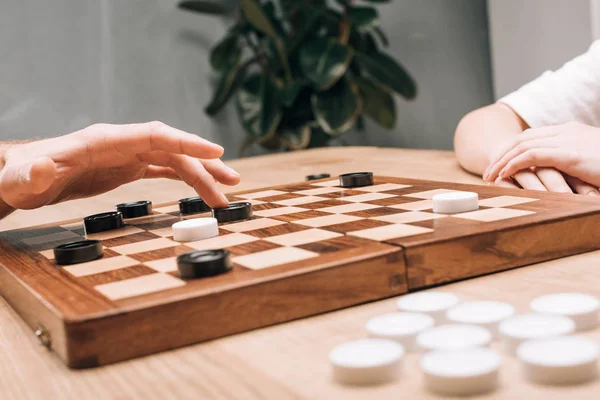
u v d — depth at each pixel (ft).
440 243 2.02
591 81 4.66
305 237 2.33
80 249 2.32
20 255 2.60
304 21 11.17
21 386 1.61
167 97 11.72
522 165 3.33
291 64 11.32
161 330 1.71
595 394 1.21
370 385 1.36
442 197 2.52
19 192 2.78
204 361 1.61
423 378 1.34
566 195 2.61
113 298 1.80
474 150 4.20
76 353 1.66
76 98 11.08
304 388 1.37
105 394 1.49
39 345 1.90
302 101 11.15
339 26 11.40
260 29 10.63
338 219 2.62
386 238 2.13
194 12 11.80
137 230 2.93
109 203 4.44
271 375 1.47
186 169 3.09
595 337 1.47
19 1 10.60
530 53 10.15
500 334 1.48
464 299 1.85
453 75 13.50
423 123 13.35
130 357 1.69
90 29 11.07
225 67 11.37
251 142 11.24
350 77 11.25
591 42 9.02
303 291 1.85
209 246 2.37
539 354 1.30
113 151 2.93
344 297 1.90
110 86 11.28
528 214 2.29
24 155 2.93
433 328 1.52
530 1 9.96
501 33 10.64
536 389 1.25
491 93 13.87
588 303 1.58
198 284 1.83
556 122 4.65
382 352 1.42
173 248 2.43
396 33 13.02
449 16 13.34
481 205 2.58
